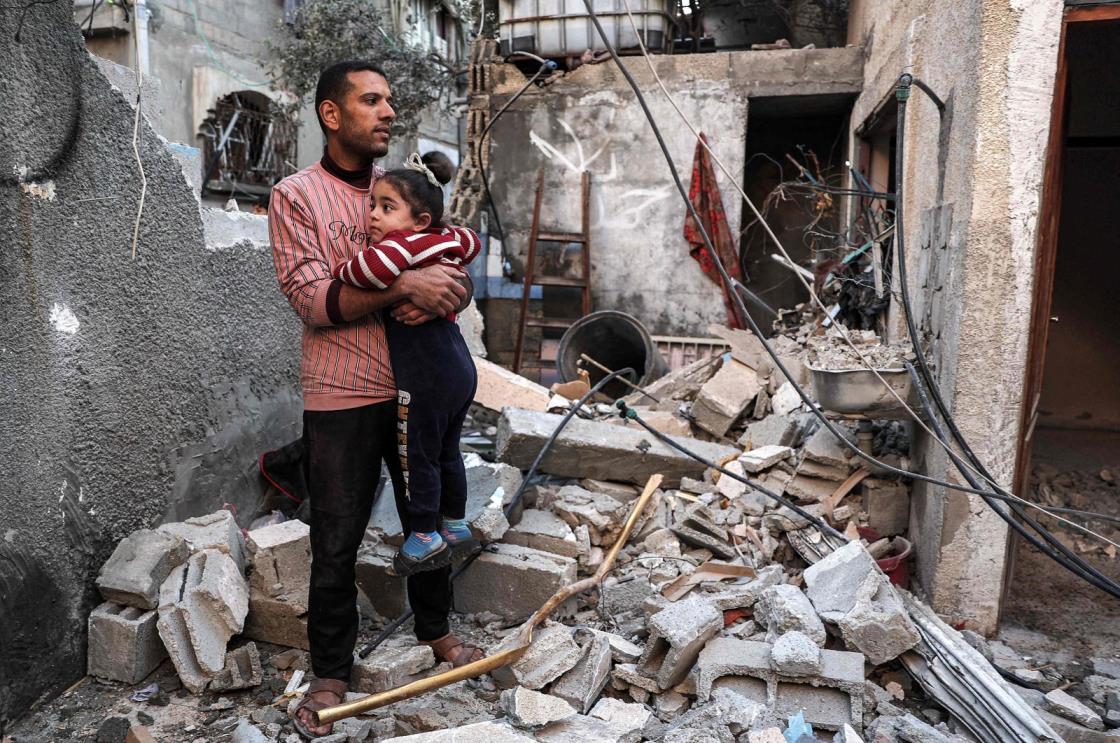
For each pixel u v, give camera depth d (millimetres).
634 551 3834
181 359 3572
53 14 2785
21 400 2713
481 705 2797
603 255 8156
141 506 3332
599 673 2865
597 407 5527
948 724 2877
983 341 3328
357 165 2643
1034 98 3178
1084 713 2811
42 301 2781
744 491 4148
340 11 10445
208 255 3750
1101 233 6605
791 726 2631
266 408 4289
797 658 2740
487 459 5379
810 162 8727
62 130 2842
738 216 7836
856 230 6938
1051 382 6812
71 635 2961
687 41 8836
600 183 8070
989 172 3252
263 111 11969
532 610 3398
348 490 2611
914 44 4586
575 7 7902
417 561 2629
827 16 9219
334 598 2662
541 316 8391
